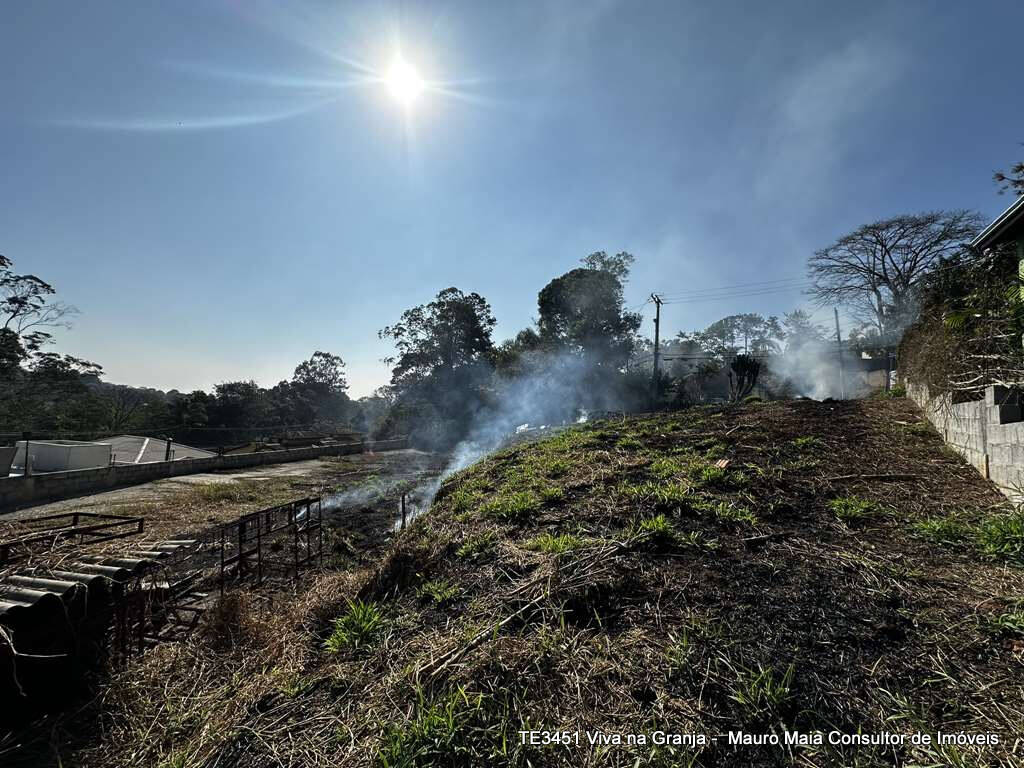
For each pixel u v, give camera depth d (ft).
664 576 9.46
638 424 28.76
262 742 6.78
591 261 107.45
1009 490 12.75
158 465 46.73
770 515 12.31
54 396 86.17
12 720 8.09
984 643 7.04
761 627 7.72
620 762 5.74
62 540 11.85
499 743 6.18
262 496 37.11
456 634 8.56
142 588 11.82
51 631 8.79
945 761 5.31
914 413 22.94
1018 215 18.49
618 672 7.12
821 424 22.40
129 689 8.91
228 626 10.98
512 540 12.21
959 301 20.16
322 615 10.98
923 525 11.19
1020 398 13.65
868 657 6.96
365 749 6.31
